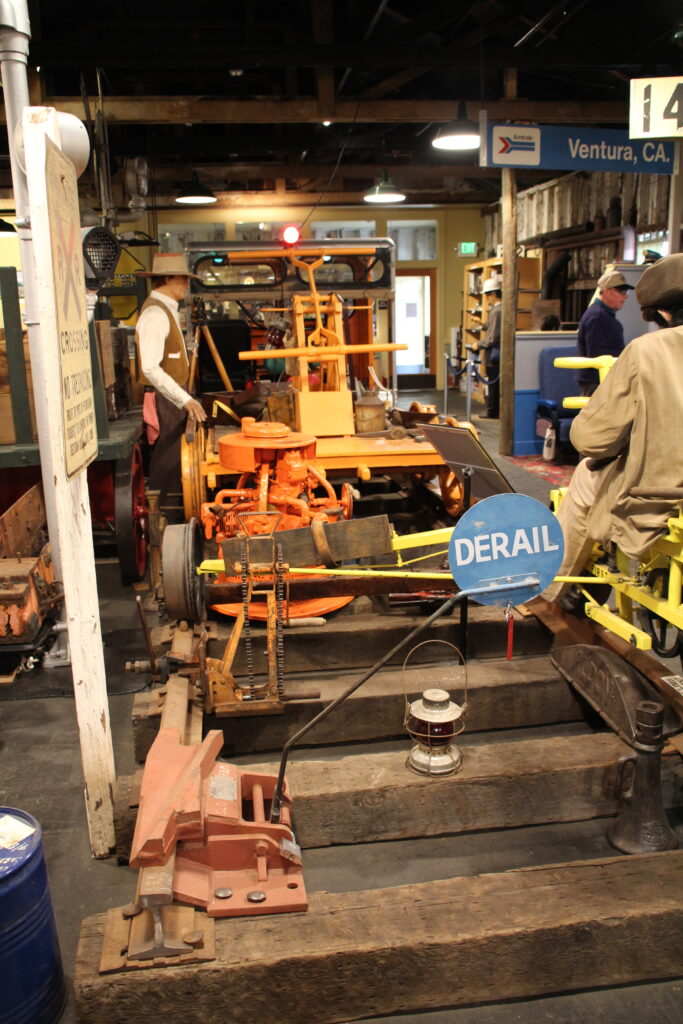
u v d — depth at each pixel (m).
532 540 2.40
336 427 5.49
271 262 6.96
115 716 3.65
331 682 3.34
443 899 2.21
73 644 2.49
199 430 5.18
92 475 5.53
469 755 2.87
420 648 3.83
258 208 16.50
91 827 2.67
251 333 8.64
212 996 2.00
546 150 7.50
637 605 3.51
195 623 3.51
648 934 2.15
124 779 2.77
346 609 4.18
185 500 4.96
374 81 11.30
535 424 10.05
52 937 2.10
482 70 8.59
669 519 2.74
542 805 2.81
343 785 2.71
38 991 2.05
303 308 5.91
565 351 9.78
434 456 5.04
